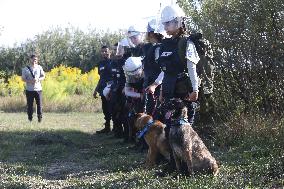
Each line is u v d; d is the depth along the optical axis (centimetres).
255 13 887
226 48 917
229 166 631
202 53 549
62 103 1978
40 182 622
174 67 554
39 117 1433
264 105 898
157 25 733
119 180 602
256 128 809
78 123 1438
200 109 902
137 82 827
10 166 734
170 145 562
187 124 550
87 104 1977
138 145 856
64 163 784
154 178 588
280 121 814
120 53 990
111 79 1071
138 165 702
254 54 895
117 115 998
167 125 558
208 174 569
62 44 3512
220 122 903
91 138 1091
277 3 862
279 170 571
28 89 1425
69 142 991
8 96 2258
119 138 1066
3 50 3400
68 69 2472
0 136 1070
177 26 560
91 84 2269
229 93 910
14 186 608
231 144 827
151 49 695
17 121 1457
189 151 544
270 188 516
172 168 604
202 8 957
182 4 982
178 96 559
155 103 717
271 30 877
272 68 884
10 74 3256
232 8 912
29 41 3462
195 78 540
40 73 1438
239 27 905
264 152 707
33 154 868
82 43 3525
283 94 873
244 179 549
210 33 927
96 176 654
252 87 898
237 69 910
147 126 654
